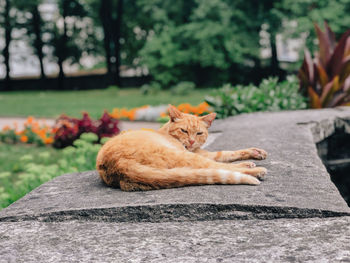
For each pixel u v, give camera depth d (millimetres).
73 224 2760
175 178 2990
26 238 2574
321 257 2061
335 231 2354
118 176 3131
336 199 2793
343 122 7168
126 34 35781
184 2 27531
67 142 8945
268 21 23609
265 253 2154
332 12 21453
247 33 24109
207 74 29125
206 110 8234
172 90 25281
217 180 3045
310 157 4062
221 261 2104
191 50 25953
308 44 22031
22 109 18734
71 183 3711
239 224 2574
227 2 23828
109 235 2543
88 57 38094
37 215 2859
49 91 34094
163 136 3621
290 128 5941
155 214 2719
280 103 8797
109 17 31469
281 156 4113
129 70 41250
